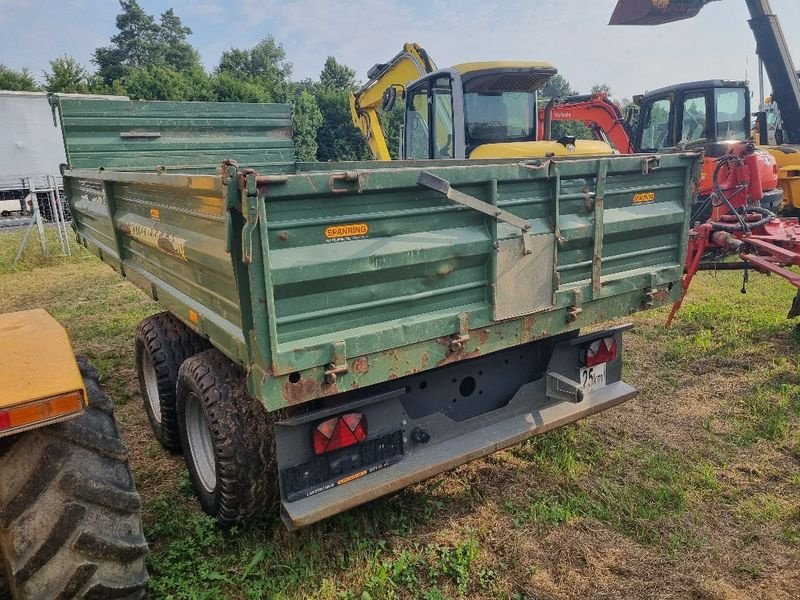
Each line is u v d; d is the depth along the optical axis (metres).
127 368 6.02
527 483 3.71
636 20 8.98
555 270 3.13
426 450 3.14
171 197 3.11
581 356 3.79
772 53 9.77
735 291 8.15
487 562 3.02
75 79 39.22
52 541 2.21
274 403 2.38
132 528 2.41
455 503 3.53
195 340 4.20
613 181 3.36
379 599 2.76
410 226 2.64
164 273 3.63
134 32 69.62
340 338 2.50
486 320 2.93
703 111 10.40
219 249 2.54
